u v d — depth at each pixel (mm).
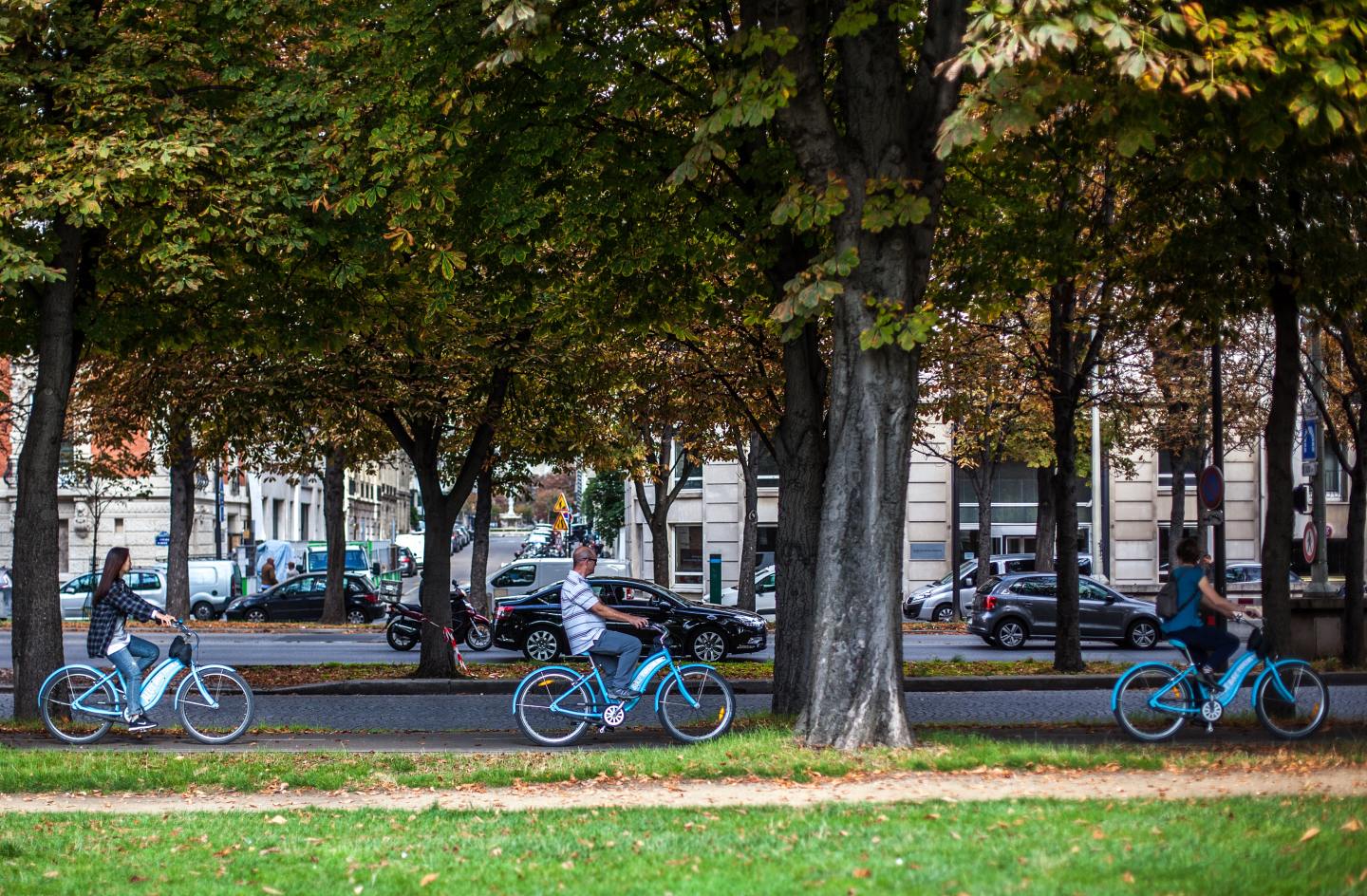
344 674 23781
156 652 15203
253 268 17344
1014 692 22281
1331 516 53188
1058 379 23750
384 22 15000
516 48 11891
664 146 15312
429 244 15344
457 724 17766
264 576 51250
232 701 15258
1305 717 14219
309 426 24281
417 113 14867
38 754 13164
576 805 10109
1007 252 17406
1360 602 24141
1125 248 18547
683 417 27344
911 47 15055
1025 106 9914
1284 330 16500
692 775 11422
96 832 9156
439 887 7059
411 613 31484
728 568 53000
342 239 16141
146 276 17281
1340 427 34781
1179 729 14008
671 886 6832
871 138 11820
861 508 12078
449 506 23516
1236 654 14562
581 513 119500
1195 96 10930
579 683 14453
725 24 15586
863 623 12086
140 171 14742
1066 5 9500
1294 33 10055
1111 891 6332
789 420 15922
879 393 11992
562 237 15383
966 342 24875
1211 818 8195
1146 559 52531
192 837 8867
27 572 16516
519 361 21484
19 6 14984
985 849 7473
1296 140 13820
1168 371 35844
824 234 13672
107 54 15805
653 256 15469
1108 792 9938
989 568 42500
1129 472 45000
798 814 9094
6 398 19828
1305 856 6922
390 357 21516
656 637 27625
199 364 22016
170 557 38969
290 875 7508
